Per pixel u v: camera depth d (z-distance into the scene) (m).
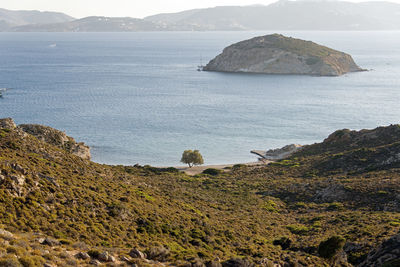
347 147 88.81
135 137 122.44
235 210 50.16
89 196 34.53
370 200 51.94
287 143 119.81
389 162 68.75
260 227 43.34
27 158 39.78
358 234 38.12
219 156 106.25
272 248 36.22
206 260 26.11
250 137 125.75
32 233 24.12
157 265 22.28
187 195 53.84
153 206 39.94
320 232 41.59
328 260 32.09
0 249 17.59
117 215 33.03
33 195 29.77
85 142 115.31
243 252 33.00
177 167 93.06
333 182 62.47
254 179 74.31
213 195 58.41
